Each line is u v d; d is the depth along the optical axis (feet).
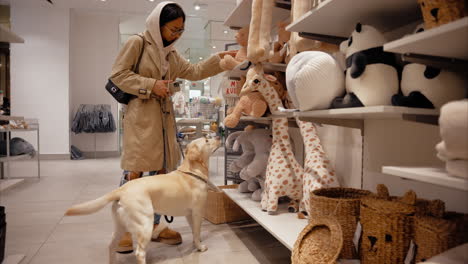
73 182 13.67
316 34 4.90
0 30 4.58
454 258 2.62
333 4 3.67
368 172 5.23
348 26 4.56
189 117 15.35
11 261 5.59
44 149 22.71
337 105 3.74
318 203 4.32
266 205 6.05
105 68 25.29
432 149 4.01
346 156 5.85
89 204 4.94
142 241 5.08
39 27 22.54
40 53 22.59
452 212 3.42
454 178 2.36
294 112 4.56
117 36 25.31
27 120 14.66
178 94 14.92
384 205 3.52
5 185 12.04
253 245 6.47
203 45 17.71
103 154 25.43
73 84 24.72
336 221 3.84
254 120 8.18
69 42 22.98
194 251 6.15
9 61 23.50
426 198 4.14
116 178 14.76
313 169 5.32
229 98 9.42
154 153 6.29
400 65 3.63
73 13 23.89
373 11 3.91
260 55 5.63
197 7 19.51
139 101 6.26
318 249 3.76
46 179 14.39
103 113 24.12
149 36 6.53
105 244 6.59
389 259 3.39
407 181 4.43
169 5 6.31
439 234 2.85
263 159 6.84
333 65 3.85
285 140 6.18
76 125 23.45
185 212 6.03
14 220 8.20
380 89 3.28
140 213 5.11
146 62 6.42
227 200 7.99
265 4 5.60
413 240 3.22
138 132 6.23
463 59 3.06
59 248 6.36
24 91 22.45
